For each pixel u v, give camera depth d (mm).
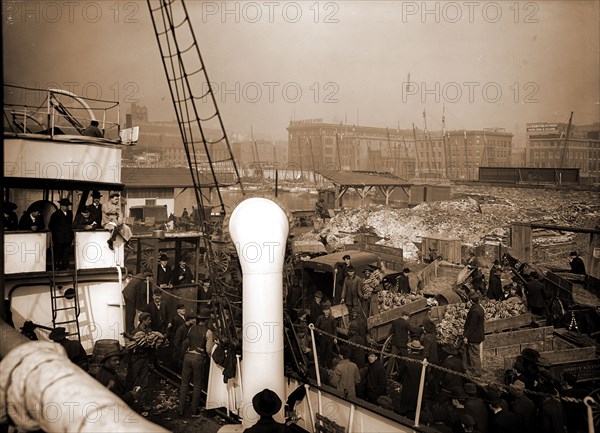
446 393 10016
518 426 7863
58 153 12000
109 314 12617
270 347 9062
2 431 4922
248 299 9070
